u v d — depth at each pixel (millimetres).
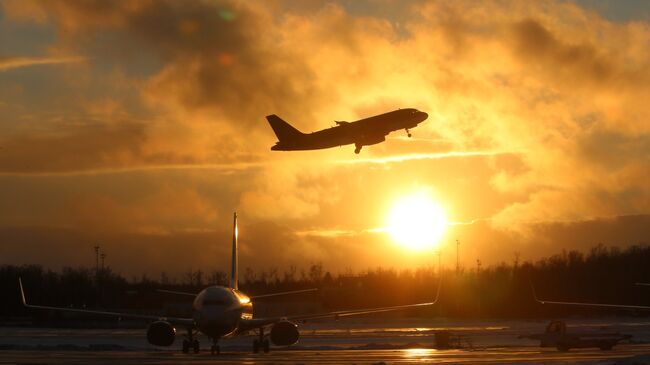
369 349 118125
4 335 177500
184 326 105438
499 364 80062
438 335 123562
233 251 127250
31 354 101438
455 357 93312
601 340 116375
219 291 101688
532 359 88938
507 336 161500
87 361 85562
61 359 89500
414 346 122812
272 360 87750
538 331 187000
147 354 103062
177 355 100375
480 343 136625
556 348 121000
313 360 87250
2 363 81750
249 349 118938
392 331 195000
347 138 177375
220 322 98125
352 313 112312
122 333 193000
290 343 103812
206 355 100625
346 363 81625
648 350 116312
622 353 106625
